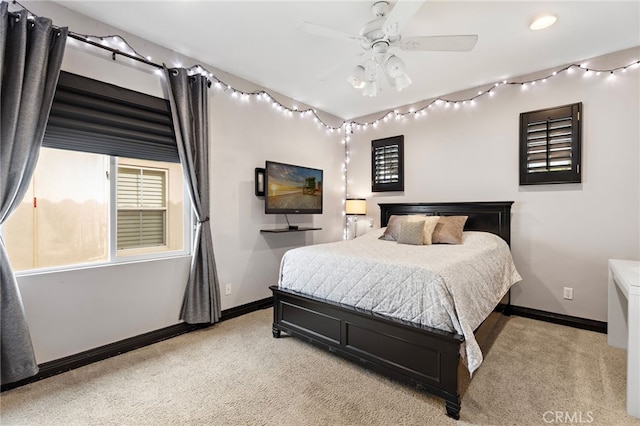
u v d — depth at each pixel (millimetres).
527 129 3367
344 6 2234
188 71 3000
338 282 2410
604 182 2971
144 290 2721
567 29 2525
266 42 2746
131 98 2584
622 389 2000
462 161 3855
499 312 2975
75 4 2213
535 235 3354
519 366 2297
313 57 3021
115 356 2482
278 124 3947
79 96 2305
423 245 3119
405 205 4188
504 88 3531
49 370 2172
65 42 2154
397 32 1977
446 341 1798
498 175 3586
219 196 3289
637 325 1754
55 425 1691
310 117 4434
